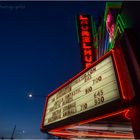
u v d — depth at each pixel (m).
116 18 7.71
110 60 6.02
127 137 9.53
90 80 6.61
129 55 5.55
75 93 7.22
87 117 5.88
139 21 5.54
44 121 9.14
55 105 8.59
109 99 5.31
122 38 6.22
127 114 5.07
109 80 5.66
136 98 4.52
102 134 9.19
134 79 5.03
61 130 8.29
